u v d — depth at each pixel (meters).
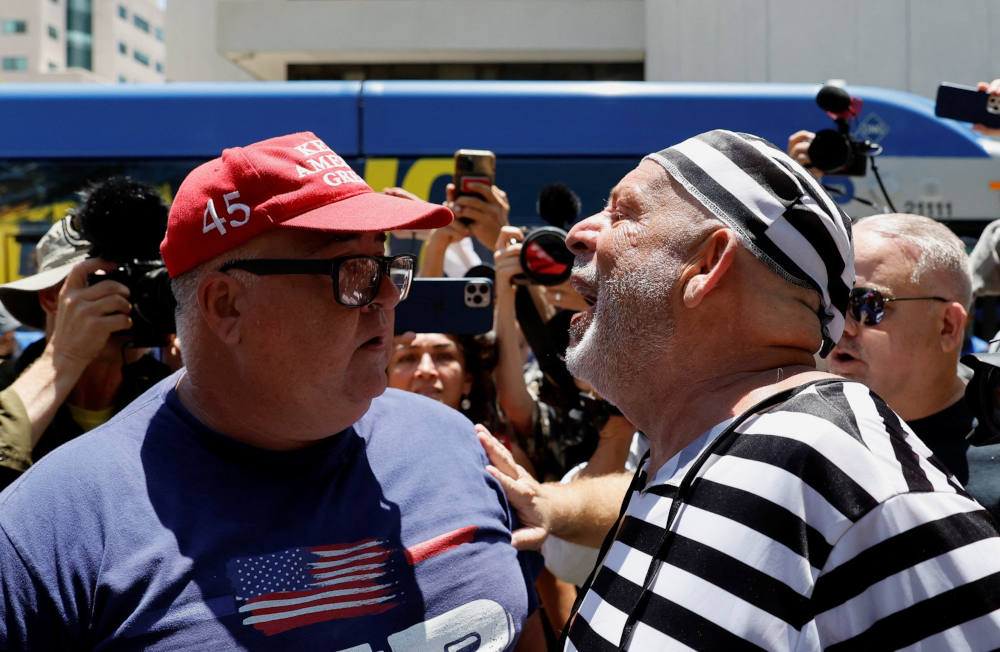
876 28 8.50
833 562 1.10
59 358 2.10
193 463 1.41
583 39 12.03
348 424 1.48
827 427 1.15
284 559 1.38
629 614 1.21
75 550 1.30
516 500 1.72
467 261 3.52
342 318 1.41
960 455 1.99
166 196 4.60
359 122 4.72
